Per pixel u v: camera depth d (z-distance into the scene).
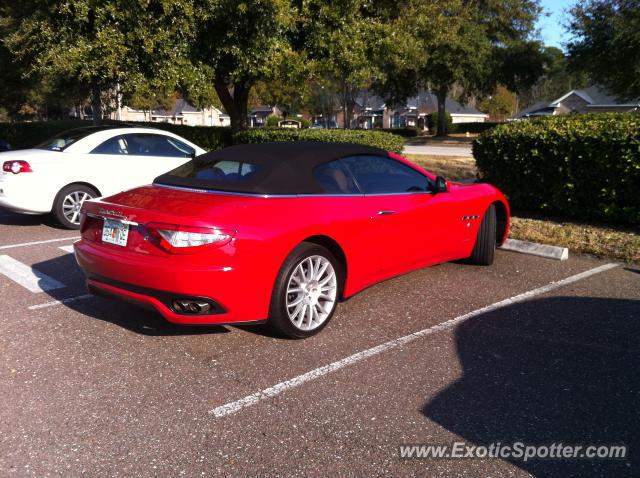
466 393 3.38
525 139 8.29
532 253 6.67
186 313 3.71
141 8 11.66
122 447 2.84
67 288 5.30
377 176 4.88
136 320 4.52
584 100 58.03
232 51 13.13
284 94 60.94
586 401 3.30
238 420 3.08
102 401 3.28
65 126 21.77
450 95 49.72
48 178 7.71
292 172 4.26
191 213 3.69
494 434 2.96
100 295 4.17
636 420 3.10
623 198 7.50
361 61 14.71
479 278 5.69
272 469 2.67
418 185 5.24
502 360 3.82
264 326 4.41
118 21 11.84
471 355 3.90
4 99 27.23
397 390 3.41
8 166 7.50
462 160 18.05
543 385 3.48
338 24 14.23
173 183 4.41
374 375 3.60
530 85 40.19
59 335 4.21
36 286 5.36
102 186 8.16
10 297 5.04
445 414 3.15
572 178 7.88
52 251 6.73
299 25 14.52
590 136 7.55
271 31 13.01
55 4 11.88
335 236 4.21
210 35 13.23
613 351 3.97
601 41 26.05
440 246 5.40
